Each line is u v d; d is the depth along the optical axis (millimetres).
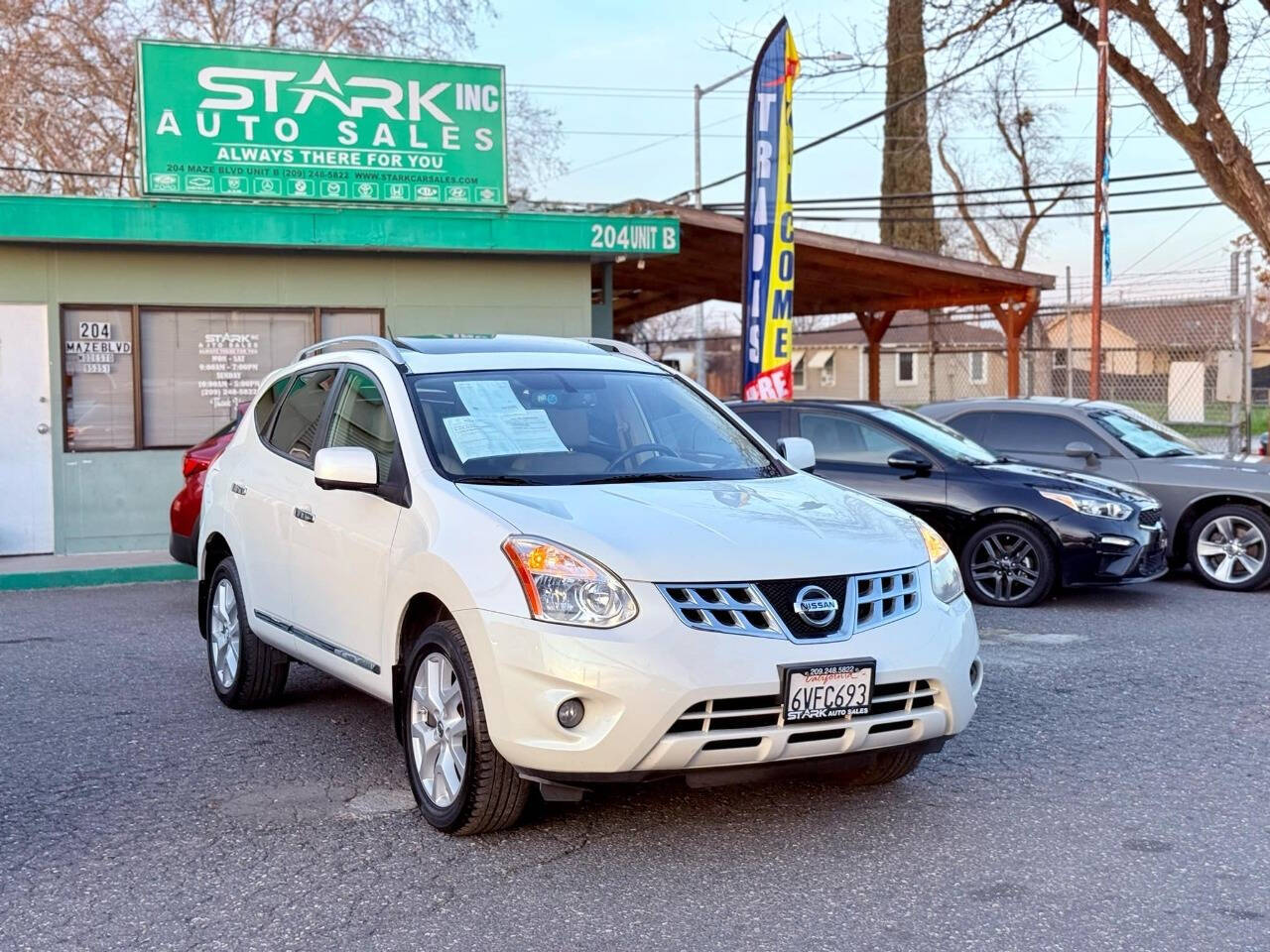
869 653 4406
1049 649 8281
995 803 5133
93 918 4094
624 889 4270
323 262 13703
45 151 27172
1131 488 10344
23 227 12086
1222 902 4082
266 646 6621
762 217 13039
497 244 13789
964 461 10336
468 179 14008
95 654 8406
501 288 14406
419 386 5602
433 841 4762
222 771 5723
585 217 14078
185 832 4902
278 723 6574
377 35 28969
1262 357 42969
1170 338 31812
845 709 4355
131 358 13023
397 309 14016
